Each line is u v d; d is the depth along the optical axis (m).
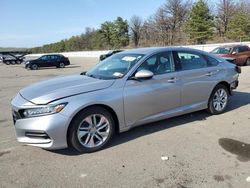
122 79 4.59
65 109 3.99
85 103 4.12
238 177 3.49
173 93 5.15
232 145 4.46
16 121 4.10
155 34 72.44
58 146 4.02
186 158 4.04
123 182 3.44
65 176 3.62
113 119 4.54
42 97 4.02
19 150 4.47
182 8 66.62
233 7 59.59
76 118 4.11
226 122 5.61
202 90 5.68
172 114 5.23
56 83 4.61
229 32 52.25
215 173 3.60
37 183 3.47
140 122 4.82
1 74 20.47
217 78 5.91
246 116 5.99
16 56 38.25
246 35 48.53
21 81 15.19
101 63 5.59
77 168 3.82
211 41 54.00
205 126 5.38
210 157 4.05
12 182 3.50
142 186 3.34
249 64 18.30
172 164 3.87
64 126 3.99
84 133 4.23
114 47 85.00
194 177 3.51
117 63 5.12
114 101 4.39
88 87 4.32
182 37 65.38
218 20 60.88
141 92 4.69
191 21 54.53
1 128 5.73
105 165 3.89
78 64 32.22
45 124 3.89
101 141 4.41
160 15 69.31
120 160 4.03
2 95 10.14
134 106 4.65
